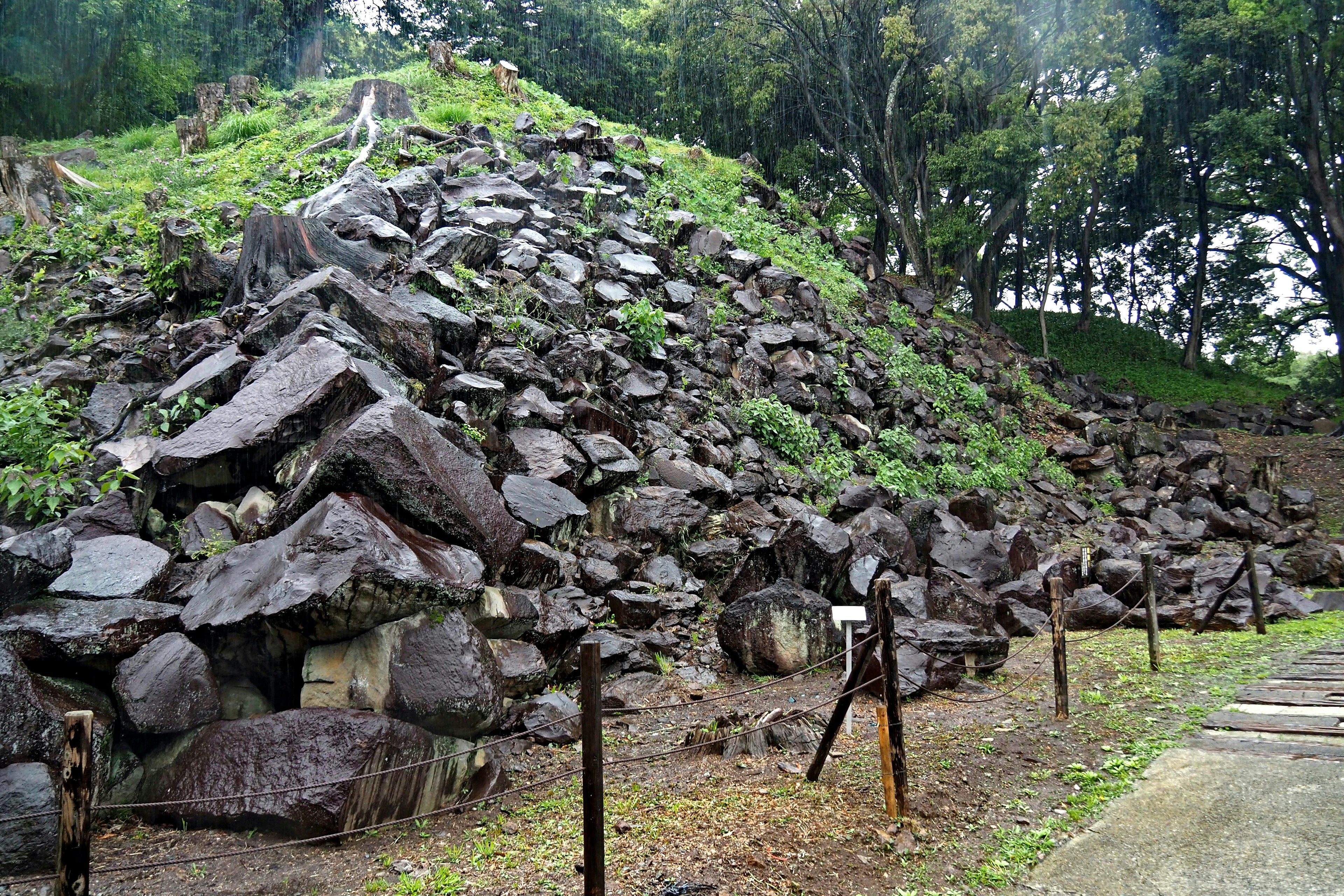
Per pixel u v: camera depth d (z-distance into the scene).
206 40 30.30
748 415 14.84
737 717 6.77
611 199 18.47
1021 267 40.09
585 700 4.13
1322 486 23.16
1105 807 5.51
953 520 13.09
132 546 6.48
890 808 5.31
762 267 19.92
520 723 6.86
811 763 5.98
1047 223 32.44
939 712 7.54
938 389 21.52
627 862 4.69
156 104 28.30
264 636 5.69
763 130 33.28
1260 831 5.04
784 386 16.52
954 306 38.00
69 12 25.36
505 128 21.34
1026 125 26.78
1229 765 6.07
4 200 15.39
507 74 23.88
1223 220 37.41
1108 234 39.66
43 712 4.97
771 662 8.60
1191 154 34.06
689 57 31.81
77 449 7.78
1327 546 16.11
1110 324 38.53
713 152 35.50
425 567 5.80
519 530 7.35
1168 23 29.92
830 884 4.55
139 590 6.10
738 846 4.85
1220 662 9.51
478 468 7.44
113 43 26.25
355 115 20.05
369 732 5.18
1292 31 27.70
